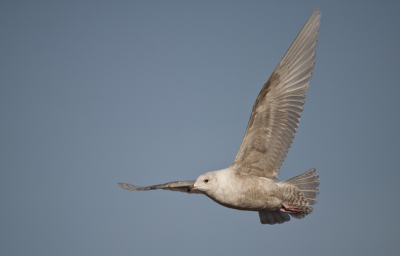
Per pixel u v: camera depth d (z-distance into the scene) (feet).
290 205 45.83
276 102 41.60
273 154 43.50
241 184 43.06
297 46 41.22
